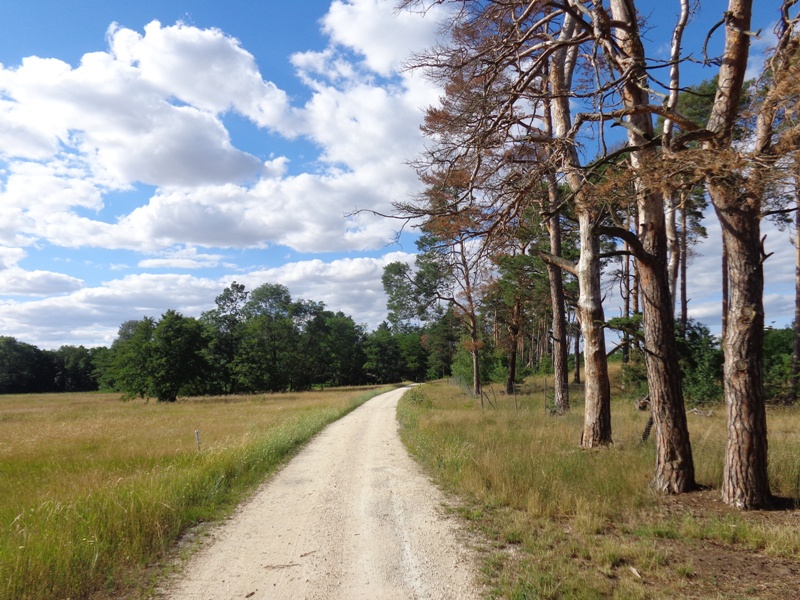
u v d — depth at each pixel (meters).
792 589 4.12
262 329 70.12
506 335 35.94
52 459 12.59
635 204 7.96
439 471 9.79
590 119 7.34
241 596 4.57
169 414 29.70
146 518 6.34
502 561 5.11
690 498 6.79
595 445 10.97
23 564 4.75
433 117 9.56
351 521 6.85
